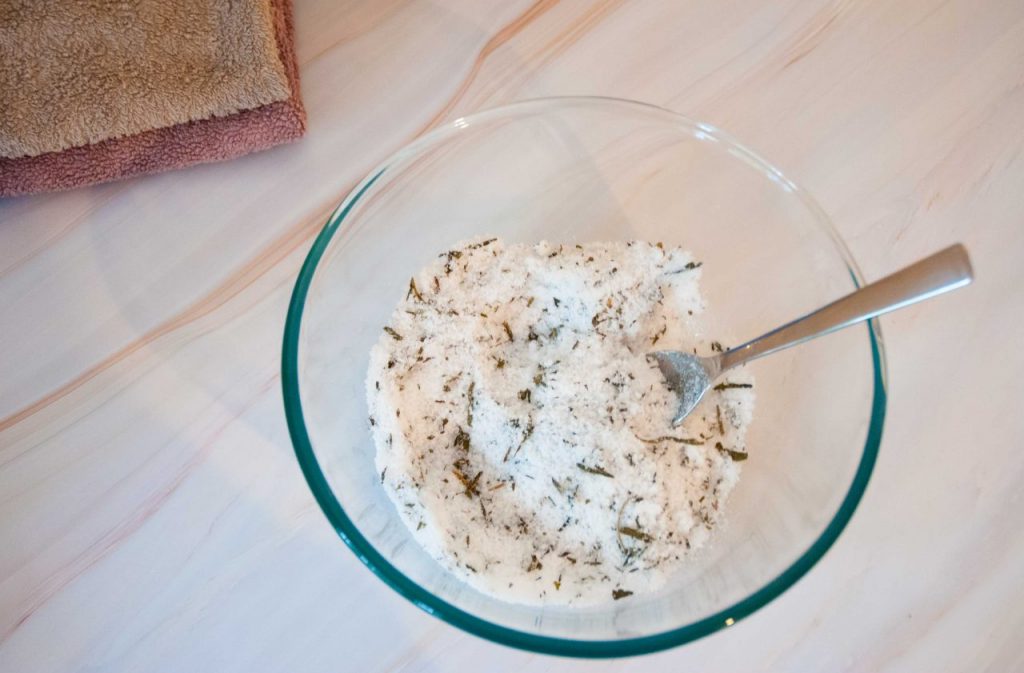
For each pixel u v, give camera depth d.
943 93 0.50
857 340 0.43
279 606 0.46
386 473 0.43
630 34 0.51
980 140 0.50
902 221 0.49
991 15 0.51
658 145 0.47
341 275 0.46
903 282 0.35
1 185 0.46
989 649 0.47
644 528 0.41
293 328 0.42
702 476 0.43
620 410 0.43
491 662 0.46
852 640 0.47
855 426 0.43
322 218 0.49
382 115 0.49
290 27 0.48
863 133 0.50
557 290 0.45
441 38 0.50
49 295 0.47
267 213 0.49
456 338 0.44
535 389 0.43
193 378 0.47
